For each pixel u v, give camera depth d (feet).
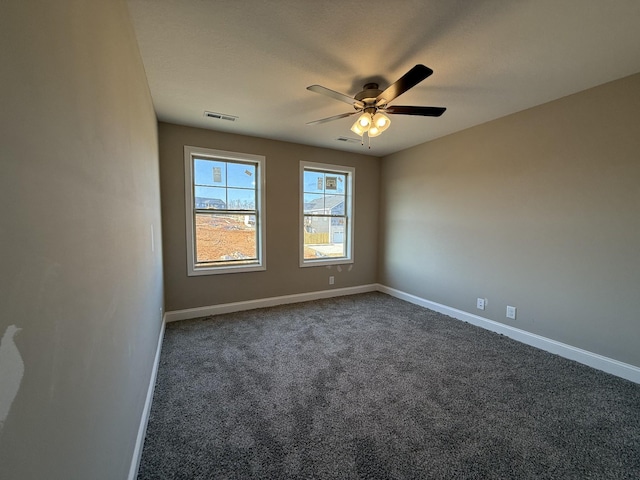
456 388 6.84
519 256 9.57
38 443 1.73
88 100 2.71
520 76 7.25
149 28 5.49
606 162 7.55
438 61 6.61
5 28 1.48
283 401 6.31
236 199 12.44
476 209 10.93
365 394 6.59
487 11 5.09
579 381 7.16
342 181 15.26
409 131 11.54
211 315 11.91
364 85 7.70
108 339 3.20
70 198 2.24
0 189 1.41
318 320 11.40
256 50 6.25
